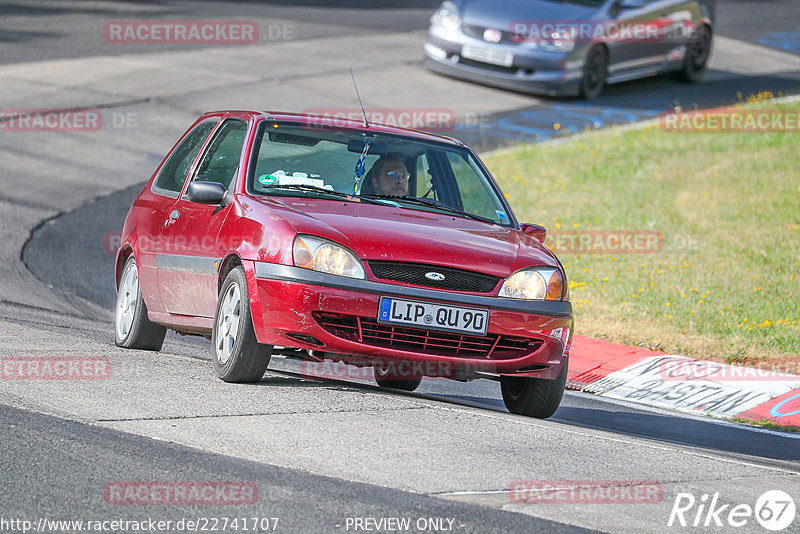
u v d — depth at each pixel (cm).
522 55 7700
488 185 2898
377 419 2219
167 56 8638
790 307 4197
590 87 7862
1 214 5391
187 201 2825
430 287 2400
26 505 1564
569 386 3488
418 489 1755
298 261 2358
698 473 2080
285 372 2877
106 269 4738
